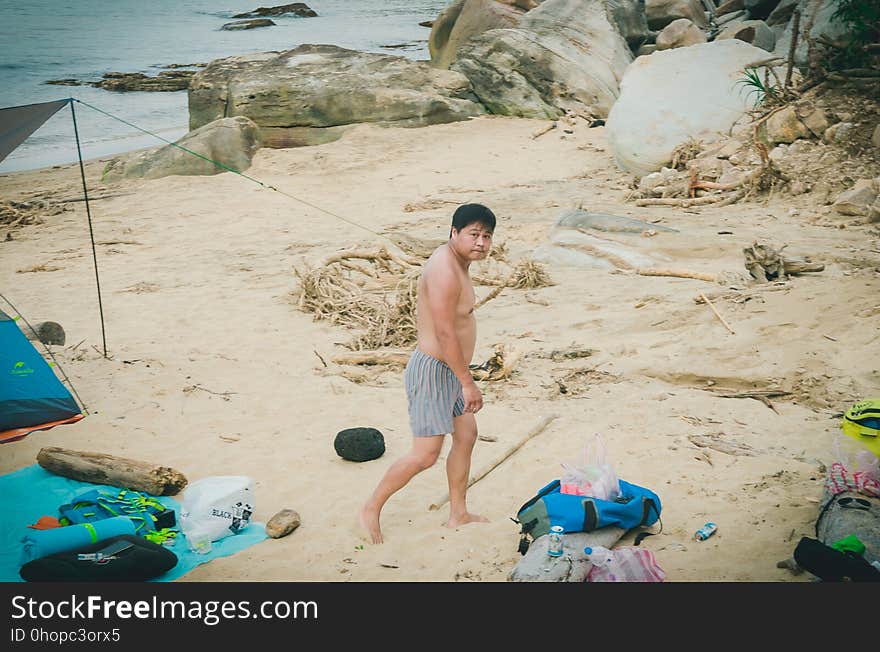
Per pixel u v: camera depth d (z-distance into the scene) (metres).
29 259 13.26
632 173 16.95
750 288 9.09
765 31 22.53
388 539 5.11
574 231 11.91
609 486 4.93
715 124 16.22
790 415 6.53
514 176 18.03
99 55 46.78
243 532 5.23
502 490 5.67
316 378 7.90
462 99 23.52
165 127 28.44
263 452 6.38
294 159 20.25
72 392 7.43
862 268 9.57
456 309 4.83
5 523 5.33
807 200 13.35
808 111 14.77
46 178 20.48
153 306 10.43
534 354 8.13
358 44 47.03
